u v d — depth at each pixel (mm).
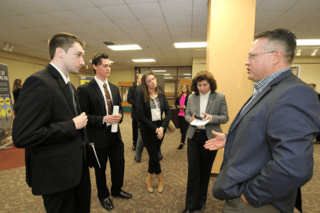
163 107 1837
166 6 2889
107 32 4184
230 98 2070
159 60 8180
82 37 4594
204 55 6930
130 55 6984
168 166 2562
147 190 1923
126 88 9648
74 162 939
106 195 1636
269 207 657
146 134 1709
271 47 662
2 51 5879
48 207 912
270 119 586
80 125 915
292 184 513
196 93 1590
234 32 1995
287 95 566
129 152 3131
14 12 3104
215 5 1999
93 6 2893
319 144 3559
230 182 673
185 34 4352
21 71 6609
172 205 1672
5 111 3447
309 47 5273
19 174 2295
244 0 1951
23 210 1603
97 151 1495
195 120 1438
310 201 1756
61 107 892
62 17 3326
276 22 3529
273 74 679
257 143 632
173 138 4156
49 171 857
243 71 2021
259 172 619
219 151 2191
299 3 2754
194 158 1484
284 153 518
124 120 6969
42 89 797
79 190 1165
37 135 766
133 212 1570
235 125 741
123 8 2963
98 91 1496
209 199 1746
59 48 920
